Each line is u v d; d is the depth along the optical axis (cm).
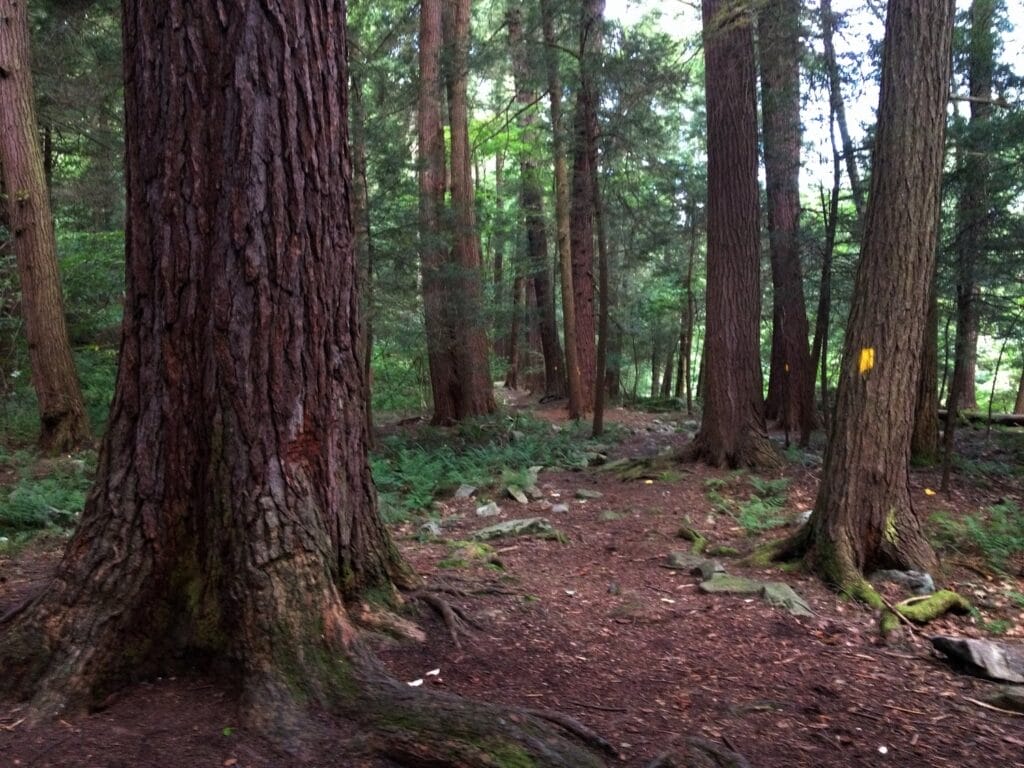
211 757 282
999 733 353
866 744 335
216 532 346
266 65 340
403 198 1267
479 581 523
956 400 1012
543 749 284
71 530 706
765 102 1302
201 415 349
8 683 316
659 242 1795
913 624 512
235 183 339
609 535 759
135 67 344
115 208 1830
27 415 1305
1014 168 1002
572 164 1559
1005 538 726
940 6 570
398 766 283
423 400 2019
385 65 1455
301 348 359
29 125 1049
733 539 747
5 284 1368
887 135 587
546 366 2131
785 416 1508
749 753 319
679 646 447
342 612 353
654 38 1198
